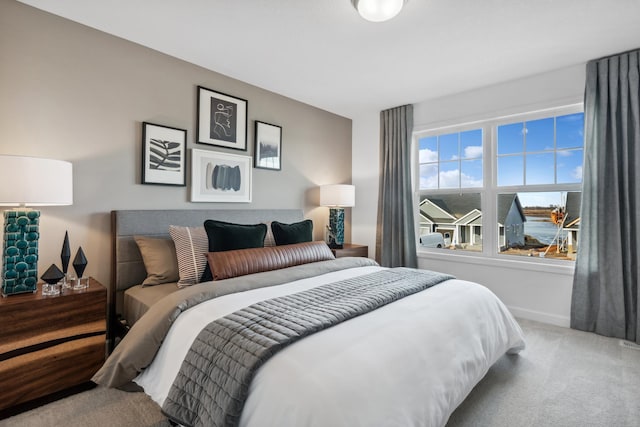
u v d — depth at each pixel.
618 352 2.36
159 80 2.62
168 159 2.66
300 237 2.95
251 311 1.47
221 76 3.04
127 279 2.35
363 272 2.43
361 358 1.16
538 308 3.08
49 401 1.72
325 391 1.00
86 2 2.00
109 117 2.37
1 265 1.94
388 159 4.05
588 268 2.75
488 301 2.01
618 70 2.62
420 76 3.08
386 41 2.44
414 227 3.88
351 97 3.66
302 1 1.97
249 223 3.14
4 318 1.59
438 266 3.74
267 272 2.18
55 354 1.74
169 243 2.38
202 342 1.32
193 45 2.53
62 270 2.09
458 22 2.18
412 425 1.13
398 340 1.32
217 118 2.99
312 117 3.94
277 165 3.53
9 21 1.98
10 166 1.63
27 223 1.80
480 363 1.65
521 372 2.07
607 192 2.66
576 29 2.26
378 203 4.16
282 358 1.13
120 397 1.78
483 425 1.56
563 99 2.90
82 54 2.25
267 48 2.56
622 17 2.12
